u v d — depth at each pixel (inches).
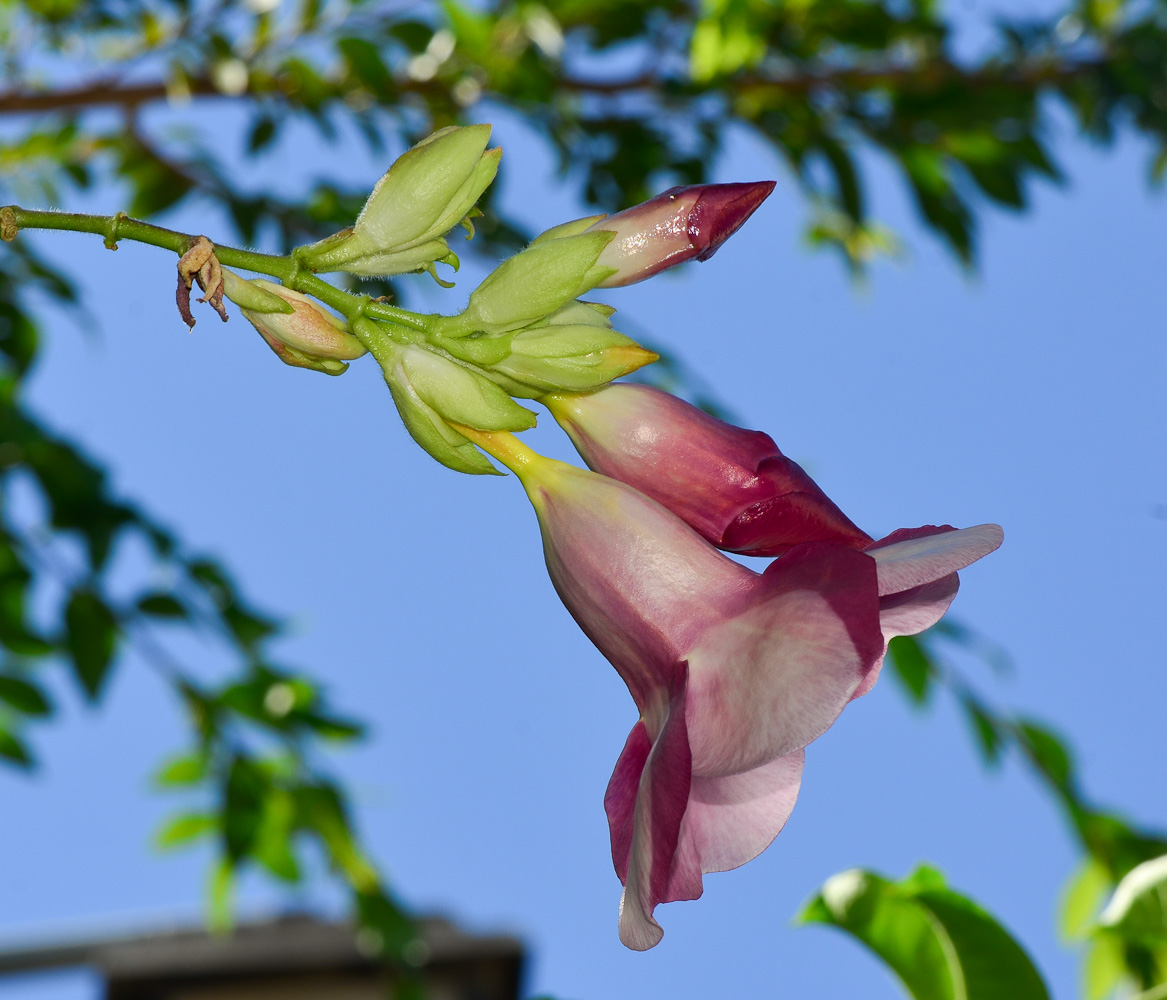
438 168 24.2
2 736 38.9
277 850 40.2
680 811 23.2
